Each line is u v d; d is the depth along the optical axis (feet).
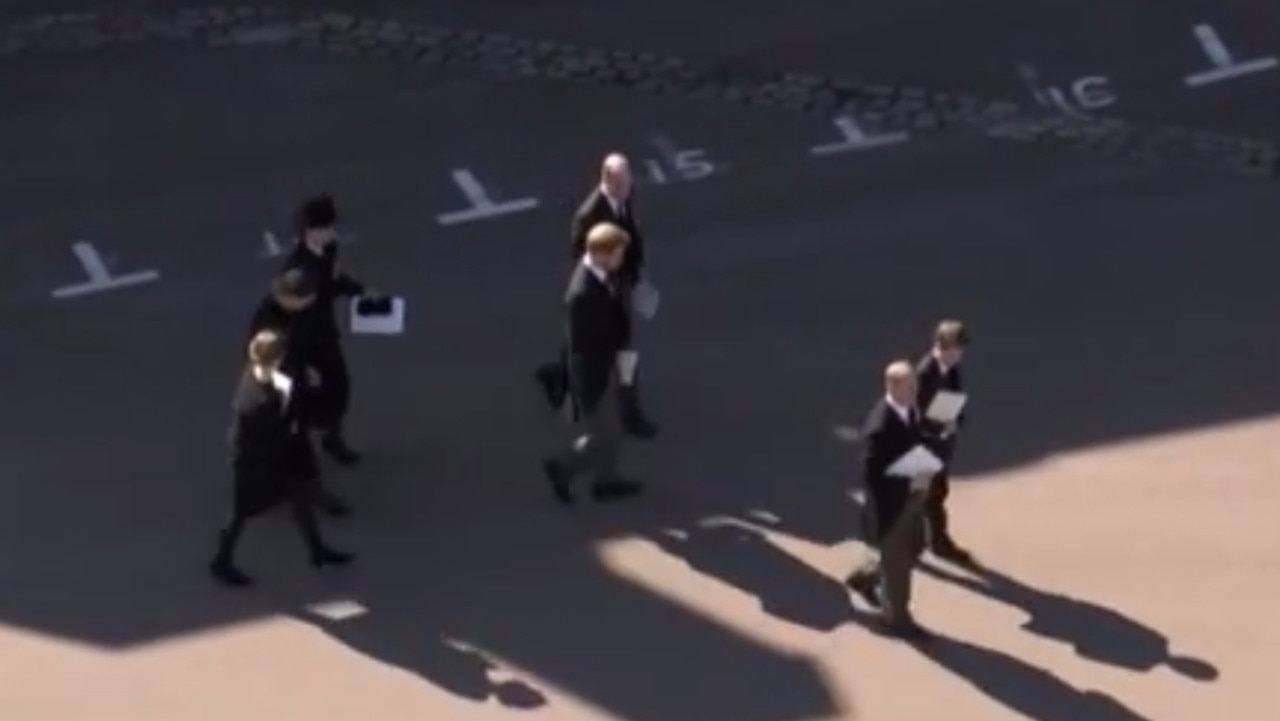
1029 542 124.88
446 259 148.77
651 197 154.81
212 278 147.43
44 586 122.21
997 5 175.83
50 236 151.43
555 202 154.51
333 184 156.35
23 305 145.07
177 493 128.77
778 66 168.66
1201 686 115.44
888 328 142.00
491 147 160.04
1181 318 143.02
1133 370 138.31
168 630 119.24
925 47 170.71
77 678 116.37
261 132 162.40
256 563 123.54
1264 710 114.01
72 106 165.89
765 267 147.84
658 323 142.31
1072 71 167.94
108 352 140.36
